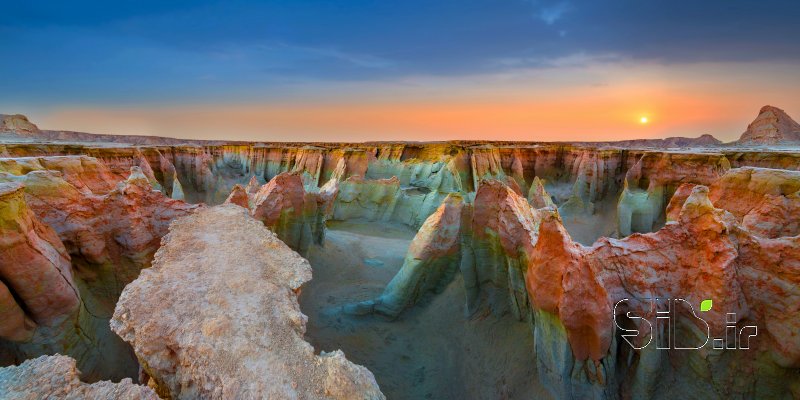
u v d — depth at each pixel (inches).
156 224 579.2
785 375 398.9
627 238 492.1
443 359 624.7
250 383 261.3
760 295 412.8
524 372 530.0
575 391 460.8
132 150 1584.6
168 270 383.2
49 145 1430.9
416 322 717.9
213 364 272.8
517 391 520.4
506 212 596.4
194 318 313.4
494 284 652.7
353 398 265.3
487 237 660.1
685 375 438.9
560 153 2332.7
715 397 421.1
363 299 810.8
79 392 233.1
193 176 2009.1
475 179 2038.6
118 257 544.4
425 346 660.1
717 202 799.1
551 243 453.4
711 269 424.2
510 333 592.7
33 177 504.7
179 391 274.2
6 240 384.5
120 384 241.1
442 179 2006.6
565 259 440.1
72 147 1460.4
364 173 2073.1
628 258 465.7
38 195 498.0
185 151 2032.5
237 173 2896.2
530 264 494.6
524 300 578.2
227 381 260.5
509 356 564.4
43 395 228.2
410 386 580.1
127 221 544.1
